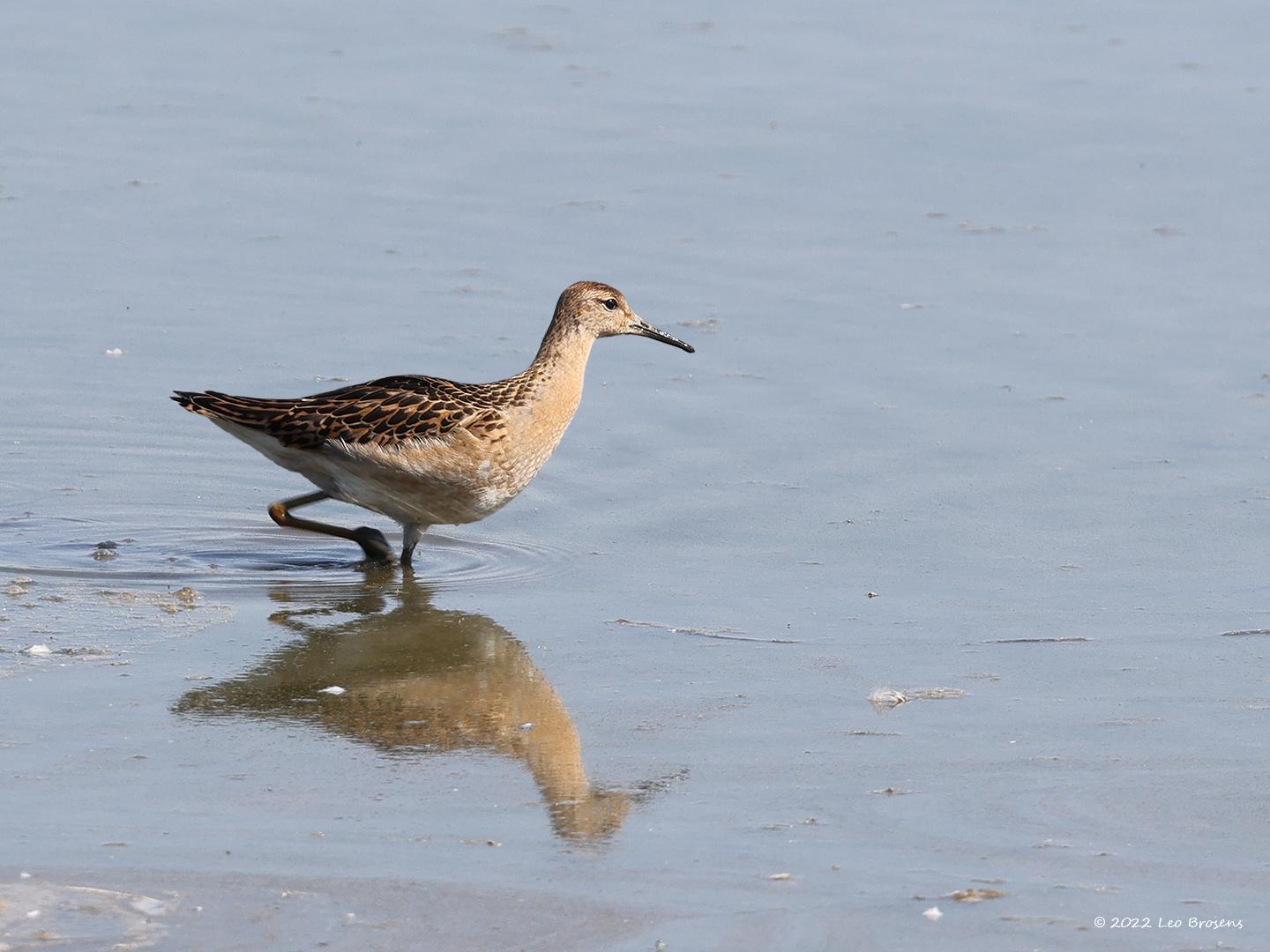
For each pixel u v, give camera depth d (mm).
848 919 7996
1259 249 19844
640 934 7848
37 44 26062
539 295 18703
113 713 10258
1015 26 27297
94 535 13750
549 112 23891
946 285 19078
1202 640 11547
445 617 12133
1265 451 15141
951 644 11523
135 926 7793
